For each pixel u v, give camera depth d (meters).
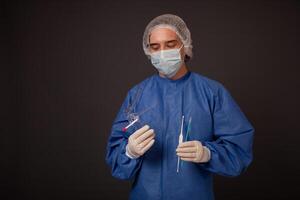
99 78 2.20
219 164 1.19
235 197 2.17
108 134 2.22
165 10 2.13
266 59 2.09
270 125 2.11
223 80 2.12
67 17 2.17
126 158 1.22
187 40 1.32
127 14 2.15
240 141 1.25
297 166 2.11
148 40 1.35
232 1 2.09
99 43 2.18
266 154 2.13
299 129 2.09
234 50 2.11
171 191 1.23
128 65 2.18
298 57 2.06
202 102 1.28
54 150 2.24
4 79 2.18
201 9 2.11
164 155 1.25
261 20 2.08
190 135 1.24
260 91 2.11
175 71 1.30
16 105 2.21
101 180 2.25
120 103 2.20
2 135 2.21
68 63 2.20
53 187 2.26
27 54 2.19
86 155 2.24
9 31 2.17
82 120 2.23
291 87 2.08
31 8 2.17
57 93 2.21
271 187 2.14
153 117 1.28
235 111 1.29
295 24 2.05
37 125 2.22
